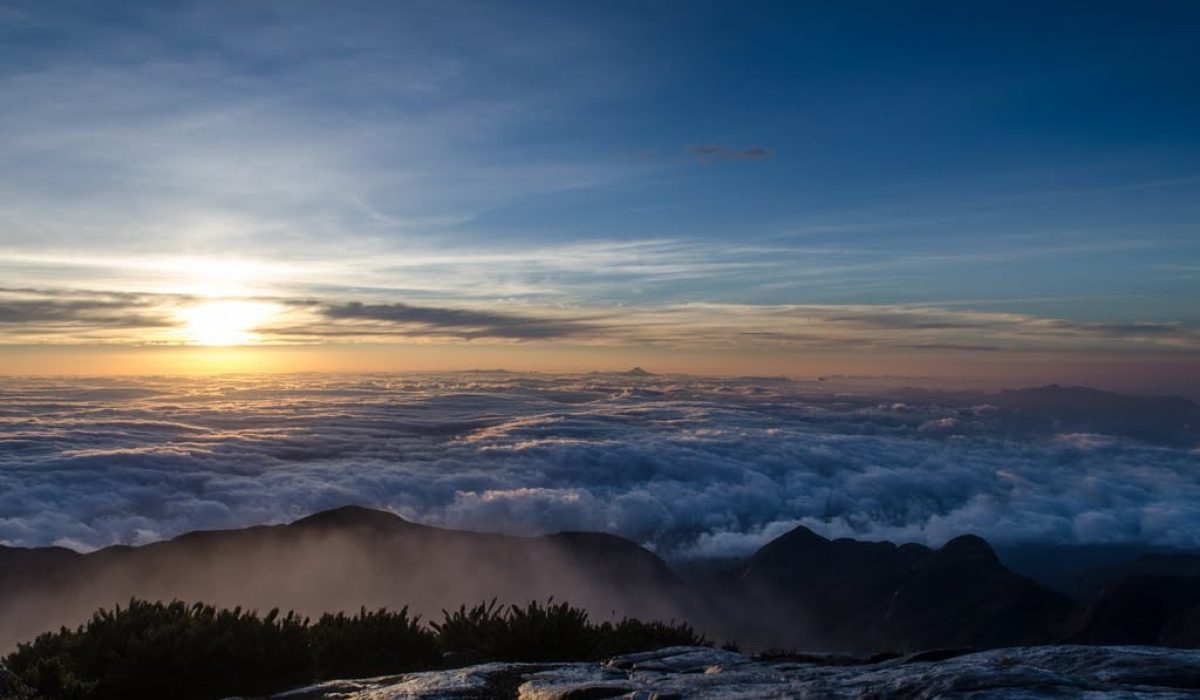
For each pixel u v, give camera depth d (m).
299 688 8.03
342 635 10.08
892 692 5.16
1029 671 5.10
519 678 7.33
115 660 9.08
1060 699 4.61
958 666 5.70
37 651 9.38
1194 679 4.89
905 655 7.58
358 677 9.83
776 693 5.69
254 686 9.24
